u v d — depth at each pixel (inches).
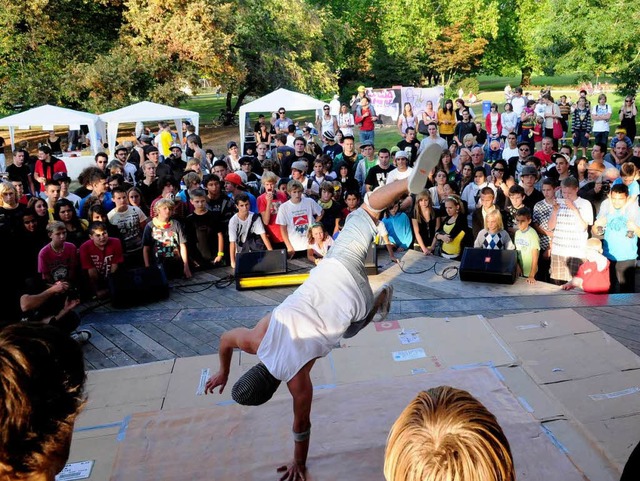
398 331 187.0
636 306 215.0
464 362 166.7
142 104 680.4
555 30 665.0
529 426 133.3
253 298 253.0
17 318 214.1
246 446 133.3
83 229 285.6
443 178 339.3
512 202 297.6
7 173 460.1
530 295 237.0
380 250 316.5
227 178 347.3
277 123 634.2
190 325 224.8
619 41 616.7
